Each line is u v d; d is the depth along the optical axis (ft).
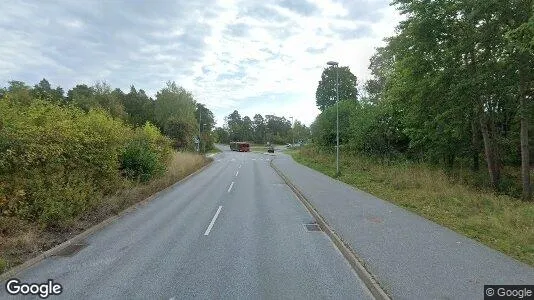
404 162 93.45
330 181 73.41
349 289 20.51
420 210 42.39
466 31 66.33
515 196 66.23
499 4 58.44
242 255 26.53
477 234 31.27
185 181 78.02
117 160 53.78
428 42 67.21
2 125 32.50
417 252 26.07
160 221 38.04
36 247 26.76
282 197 55.47
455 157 93.61
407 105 80.69
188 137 164.76
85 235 31.96
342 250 27.35
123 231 33.71
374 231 32.32
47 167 35.04
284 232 33.50
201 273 22.85
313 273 22.97
